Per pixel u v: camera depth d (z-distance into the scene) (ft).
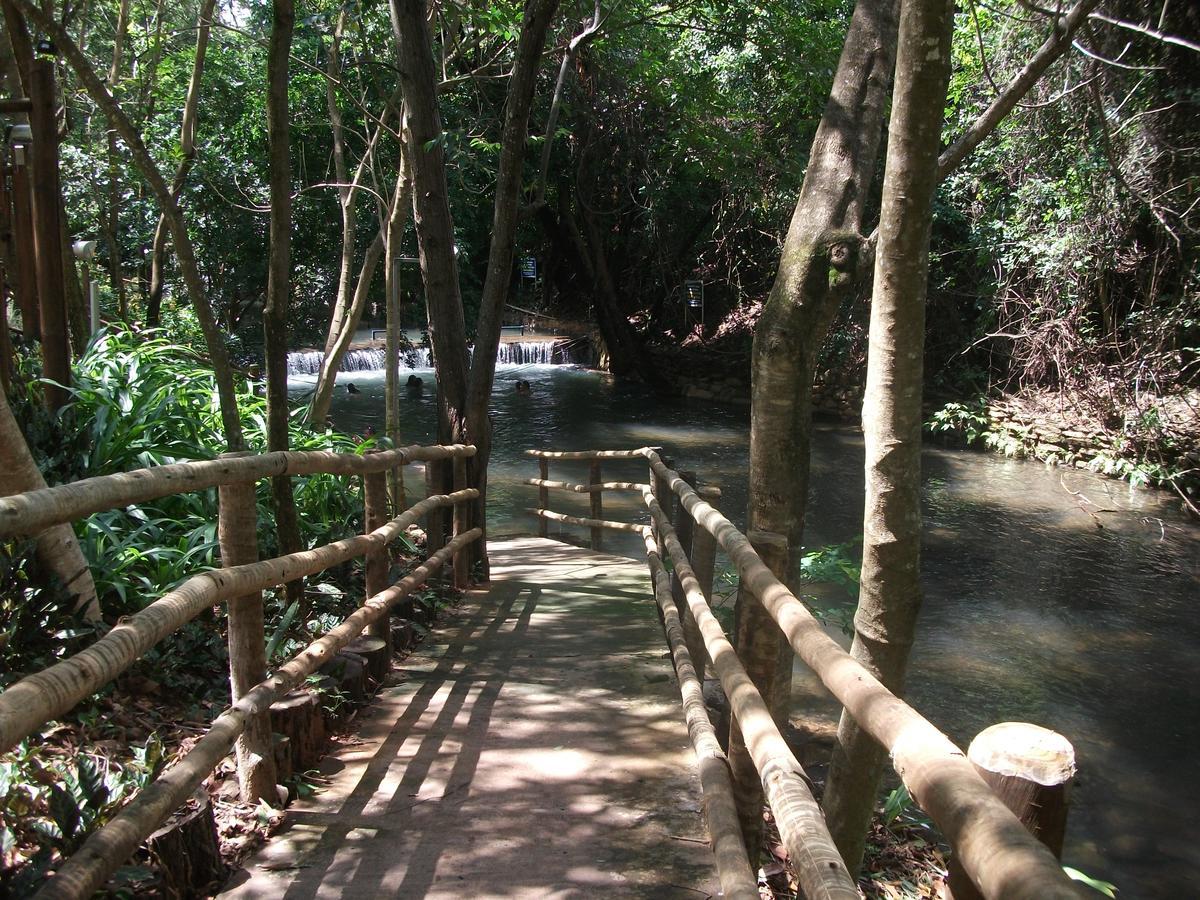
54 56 16.40
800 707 18.37
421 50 20.66
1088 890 14.56
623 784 10.84
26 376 18.21
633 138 57.82
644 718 12.76
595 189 66.64
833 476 42.37
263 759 9.90
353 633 11.68
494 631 16.99
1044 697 21.04
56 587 11.69
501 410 61.26
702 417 59.26
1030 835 3.25
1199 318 39.47
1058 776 5.40
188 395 19.88
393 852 9.30
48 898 5.86
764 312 12.19
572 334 88.43
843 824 9.46
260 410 21.94
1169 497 38.47
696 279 76.64
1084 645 23.93
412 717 12.73
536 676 14.44
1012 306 47.37
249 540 10.03
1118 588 28.17
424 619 17.35
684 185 64.08
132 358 20.16
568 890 8.75
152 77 37.37
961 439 49.90
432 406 58.44
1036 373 47.06
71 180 38.45
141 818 6.77
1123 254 39.34
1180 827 16.38
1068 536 33.27
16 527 6.32
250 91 42.50
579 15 27.58
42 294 16.58
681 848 9.49
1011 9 30.17
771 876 11.02
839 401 58.08
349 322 27.02
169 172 39.93
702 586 13.14
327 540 18.21
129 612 13.56
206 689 12.37
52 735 10.35
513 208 20.79
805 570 20.53
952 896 5.52
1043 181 39.86
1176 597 27.45
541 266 92.02
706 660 14.78
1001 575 29.32
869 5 11.75
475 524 21.31
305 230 46.57
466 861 9.17
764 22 33.88
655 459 18.52
